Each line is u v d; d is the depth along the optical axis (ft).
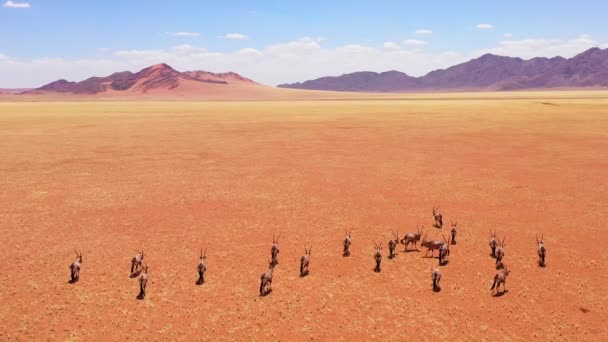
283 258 76.13
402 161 158.30
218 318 57.62
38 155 168.45
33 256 75.77
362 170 143.64
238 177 134.10
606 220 93.91
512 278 68.59
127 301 61.46
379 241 84.02
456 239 84.64
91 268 71.51
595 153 169.27
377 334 54.29
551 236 85.66
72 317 57.41
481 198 111.24
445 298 62.69
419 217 97.50
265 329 55.31
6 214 97.71
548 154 169.17
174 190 118.73
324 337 53.72
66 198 110.42
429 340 53.16
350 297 63.00
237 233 87.76
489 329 55.31
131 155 170.19
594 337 53.62
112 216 97.40
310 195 114.62
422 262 74.54
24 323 55.88
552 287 65.62
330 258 76.18
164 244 81.92
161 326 55.67
